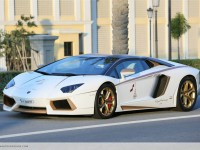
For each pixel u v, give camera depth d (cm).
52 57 2570
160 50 5075
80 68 1365
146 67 1417
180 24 4634
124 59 1391
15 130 1164
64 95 1270
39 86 1305
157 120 1298
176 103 1449
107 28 4850
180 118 1331
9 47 2994
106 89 1317
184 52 5197
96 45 4797
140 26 4966
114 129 1174
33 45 2539
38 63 2522
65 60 1420
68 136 1091
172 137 1078
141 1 4953
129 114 1397
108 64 1365
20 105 1307
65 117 1337
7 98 1341
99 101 1305
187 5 5166
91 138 1068
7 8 4372
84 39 4697
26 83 1338
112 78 1330
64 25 4588
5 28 4344
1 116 1366
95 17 4781
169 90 1438
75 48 4625
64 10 4597
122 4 2311
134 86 1376
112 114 1329
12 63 3058
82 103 1279
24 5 4434
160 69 1435
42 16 4500
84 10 4678
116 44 2322
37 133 1126
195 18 5234
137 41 4956
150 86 1412
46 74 1371
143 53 4997
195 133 1124
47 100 1274
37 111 1288
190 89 1474
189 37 5219
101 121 1280
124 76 1359
